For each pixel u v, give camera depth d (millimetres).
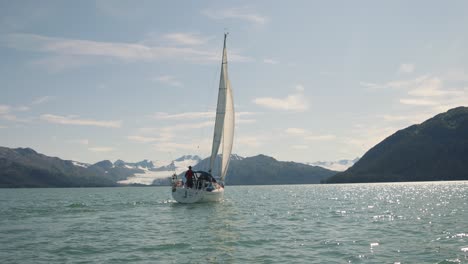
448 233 26859
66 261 19203
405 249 21766
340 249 21969
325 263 18750
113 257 20078
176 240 24781
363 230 29047
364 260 19297
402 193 95188
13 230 29344
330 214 41312
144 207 50000
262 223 33188
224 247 22594
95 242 24156
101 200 75000
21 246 22922
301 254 20734
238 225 31875
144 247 22578
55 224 32844
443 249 21609
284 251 21500
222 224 32469
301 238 25516
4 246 22938
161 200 69625
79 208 50000
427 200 63594
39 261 19203
